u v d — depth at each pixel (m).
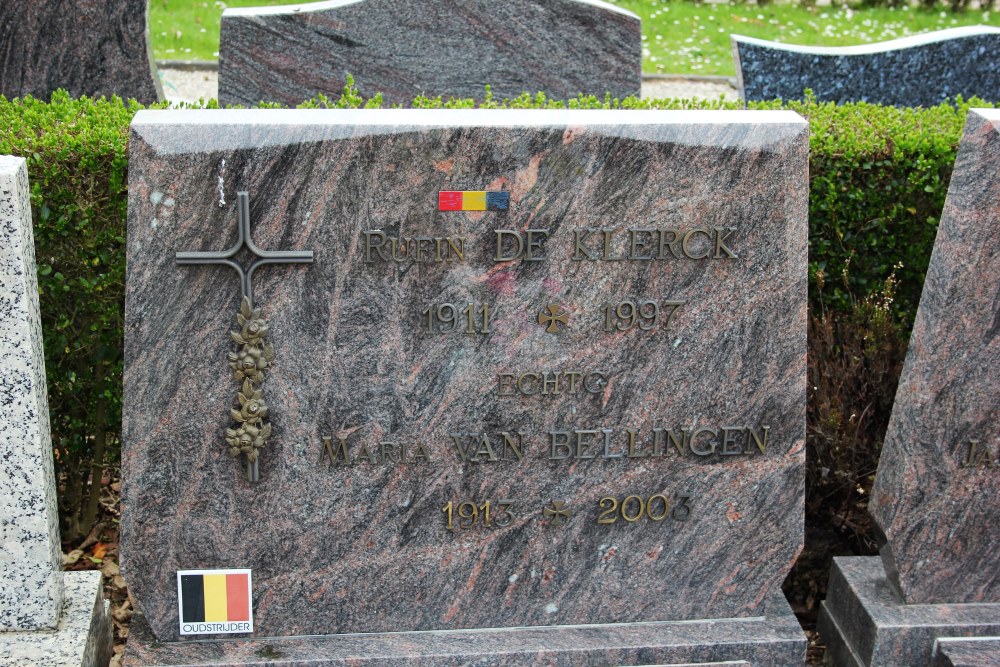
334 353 3.09
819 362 4.23
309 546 3.27
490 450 3.24
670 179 3.03
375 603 3.36
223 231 2.95
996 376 3.33
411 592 3.36
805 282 3.16
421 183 2.97
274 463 3.17
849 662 3.62
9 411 2.97
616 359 3.20
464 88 6.65
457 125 2.93
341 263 3.01
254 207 2.94
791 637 3.40
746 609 3.49
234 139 2.88
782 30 12.71
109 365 4.23
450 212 3.00
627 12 6.56
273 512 3.22
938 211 4.61
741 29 12.62
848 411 4.16
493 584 3.38
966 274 3.23
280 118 2.94
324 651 3.28
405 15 6.43
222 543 3.22
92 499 4.38
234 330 3.03
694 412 3.27
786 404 3.28
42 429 3.06
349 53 6.47
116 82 6.20
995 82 6.76
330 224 2.98
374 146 2.92
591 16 6.55
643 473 3.32
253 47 6.40
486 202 3.00
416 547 3.32
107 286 4.09
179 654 3.24
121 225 4.05
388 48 6.49
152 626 3.27
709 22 12.85
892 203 4.63
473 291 3.08
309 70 6.48
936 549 3.50
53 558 3.19
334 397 3.13
